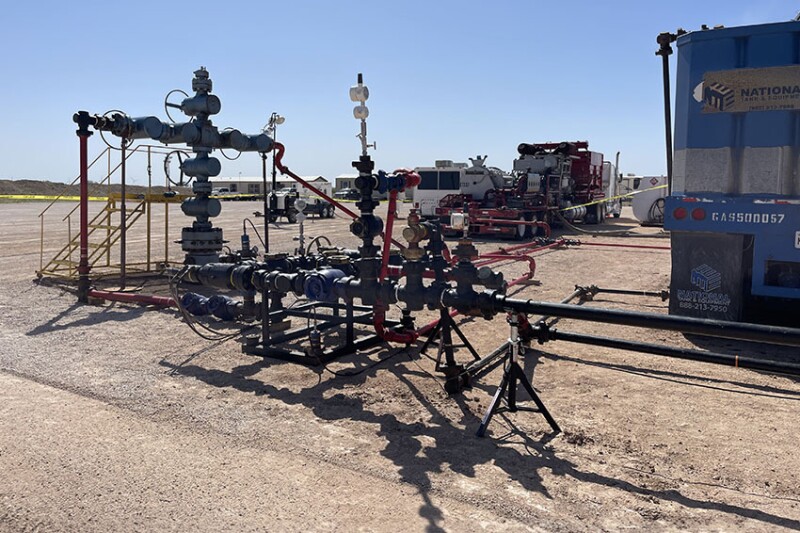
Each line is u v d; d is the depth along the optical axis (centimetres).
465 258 505
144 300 880
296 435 444
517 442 430
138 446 425
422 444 428
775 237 674
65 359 639
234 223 2928
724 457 405
